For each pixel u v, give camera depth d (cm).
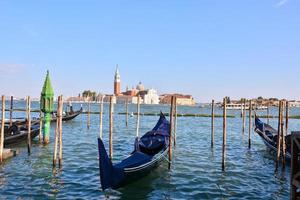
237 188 1542
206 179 1691
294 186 954
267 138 2561
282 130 1920
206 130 4628
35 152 2366
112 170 1363
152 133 2289
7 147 2534
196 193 1451
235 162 2173
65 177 1664
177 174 1780
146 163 1611
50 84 2738
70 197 1352
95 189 1469
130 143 3098
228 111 12775
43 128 2803
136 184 1555
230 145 3055
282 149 1952
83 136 3575
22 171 1773
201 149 2758
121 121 6141
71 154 2345
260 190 1515
